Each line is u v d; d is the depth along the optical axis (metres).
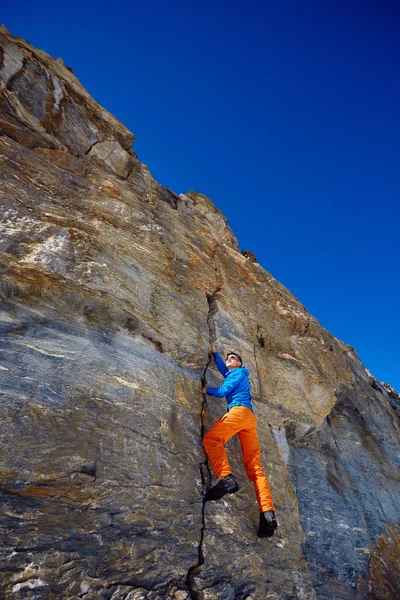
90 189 5.84
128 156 7.61
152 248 5.83
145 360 4.27
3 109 5.43
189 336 5.18
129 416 3.54
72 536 2.50
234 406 3.91
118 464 3.12
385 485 6.84
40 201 4.86
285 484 4.75
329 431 6.99
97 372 3.63
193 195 11.57
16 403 2.87
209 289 6.50
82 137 6.75
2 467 2.52
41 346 3.42
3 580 2.09
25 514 2.41
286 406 6.01
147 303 4.89
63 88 7.00
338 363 8.73
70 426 3.04
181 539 3.06
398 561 5.30
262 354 6.55
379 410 9.40
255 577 3.26
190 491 3.48
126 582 2.52
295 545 4.06
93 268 4.50
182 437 3.89
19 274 3.74
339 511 5.35
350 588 4.35
